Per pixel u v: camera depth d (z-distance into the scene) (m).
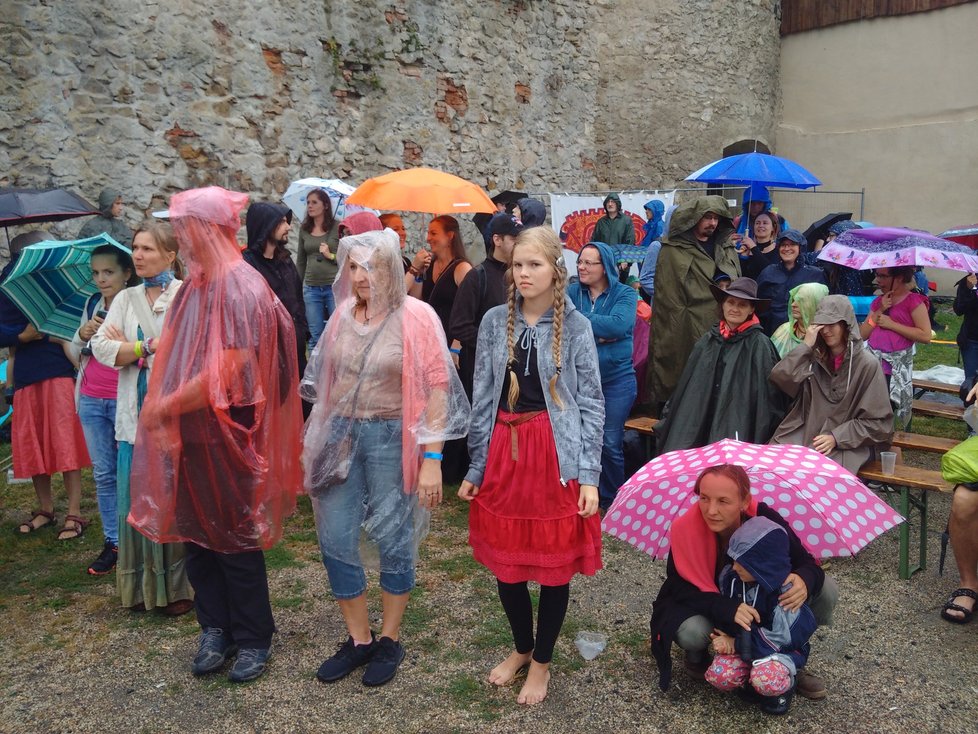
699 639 2.93
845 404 4.14
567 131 13.70
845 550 3.05
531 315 2.91
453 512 4.97
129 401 3.45
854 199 15.00
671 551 3.05
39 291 4.19
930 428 6.69
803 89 15.50
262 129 9.34
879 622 3.62
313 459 3.00
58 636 3.50
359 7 10.24
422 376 2.95
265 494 3.07
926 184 14.19
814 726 2.86
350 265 3.00
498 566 2.88
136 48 8.21
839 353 4.16
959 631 3.54
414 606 3.76
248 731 2.86
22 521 4.79
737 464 2.94
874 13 14.46
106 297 3.83
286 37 9.49
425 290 5.59
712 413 4.50
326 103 10.00
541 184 13.25
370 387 2.95
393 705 3.00
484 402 2.96
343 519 3.02
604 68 14.30
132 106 8.22
